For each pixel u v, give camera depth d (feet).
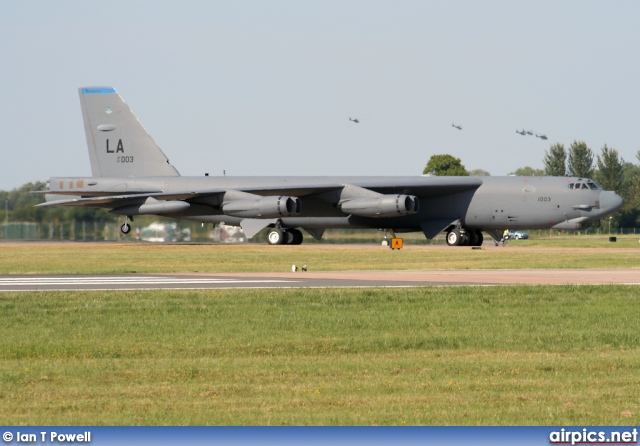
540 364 123.24
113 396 104.12
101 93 542.57
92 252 405.39
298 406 99.04
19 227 612.29
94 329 153.17
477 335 147.33
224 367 121.08
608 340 143.13
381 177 483.10
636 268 301.84
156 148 534.37
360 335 147.23
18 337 145.48
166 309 177.27
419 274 272.92
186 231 568.41
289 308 179.01
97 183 531.50
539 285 223.30
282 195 476.13
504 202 448.24
